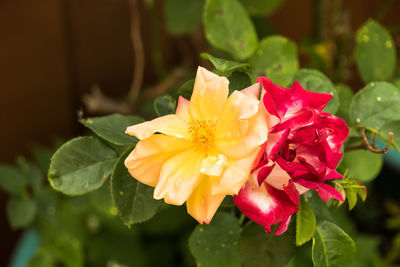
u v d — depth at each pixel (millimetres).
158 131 338
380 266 607
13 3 612
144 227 615
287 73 419
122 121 386
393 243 635
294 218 368
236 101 335
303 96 346
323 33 580
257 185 339
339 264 375
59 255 577
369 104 407
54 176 371
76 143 377
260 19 575
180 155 344
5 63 631
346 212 617
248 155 330
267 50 423
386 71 461
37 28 630
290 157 342
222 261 404
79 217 604
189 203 340
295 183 346
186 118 348
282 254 376
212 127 342
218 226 407
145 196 366
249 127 332
